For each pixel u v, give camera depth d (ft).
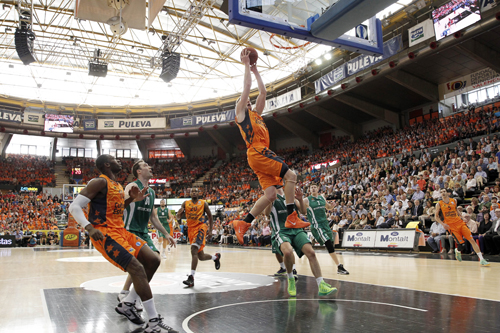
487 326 9.68
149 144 135.54
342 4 14.29
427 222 43.32
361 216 50.01
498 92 69.92
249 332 9.35
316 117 104.94
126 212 14.69
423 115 87.66
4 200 99.96
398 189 50.06
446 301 13.24
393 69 63.93
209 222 20.40
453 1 48.75
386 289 16.14
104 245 10.36
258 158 11.61
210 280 20.25
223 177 118.93
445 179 48.65
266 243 63.16
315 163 98.68
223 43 78.48
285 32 15.88
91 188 10.48
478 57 62.34
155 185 126.31
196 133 109.09
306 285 17.90
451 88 77.36
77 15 47.83
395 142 79.82
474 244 26.37
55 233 86.22
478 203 39.22
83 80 96.32
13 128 100.99
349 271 23.65
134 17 49.34
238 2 14.90
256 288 17.13
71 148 139.13
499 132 56.59
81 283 19.21
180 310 12.25
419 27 54.08
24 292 16.25
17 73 91.40
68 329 9.95
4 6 61.41
